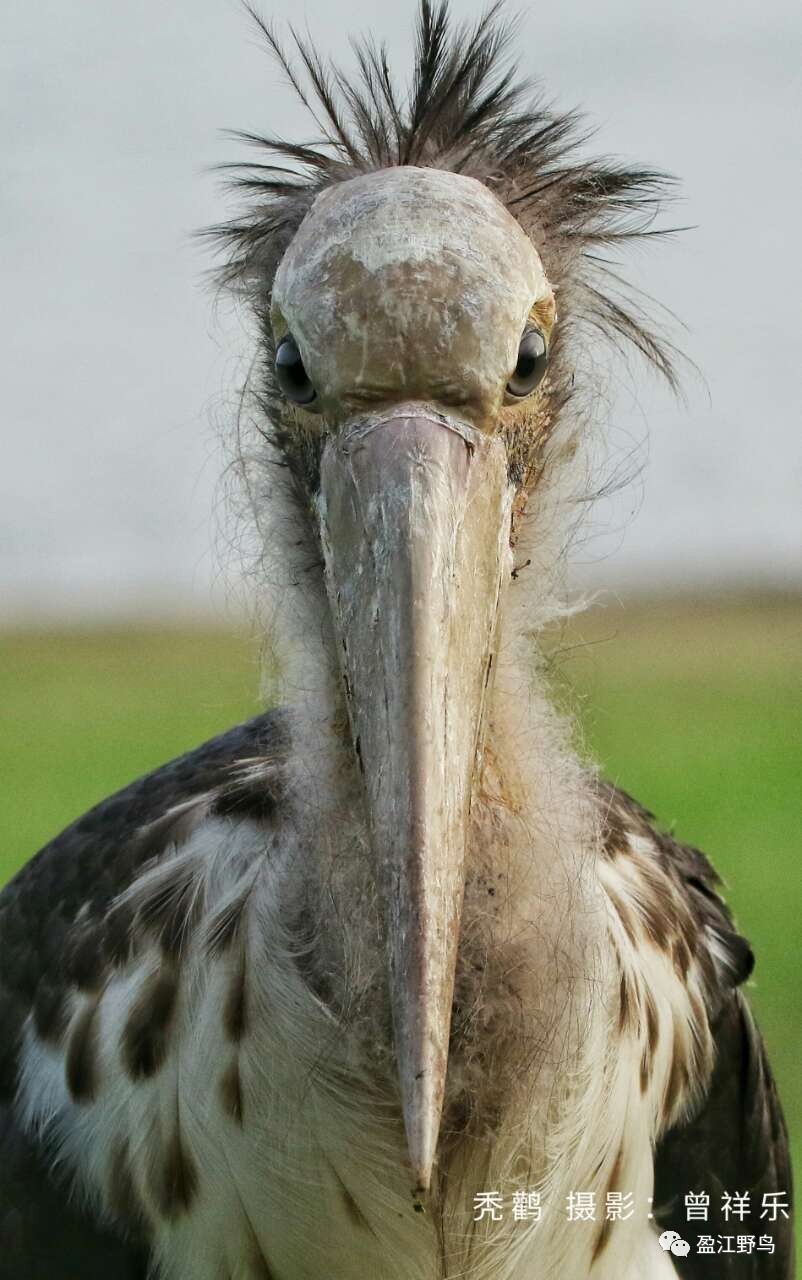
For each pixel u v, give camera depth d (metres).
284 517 7.92
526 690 7.85
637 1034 8.55
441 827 6.51
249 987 7.90
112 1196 8.52
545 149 8.54
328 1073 7.66
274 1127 7.90
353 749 7.39
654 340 9.10
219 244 8.89
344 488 7.00
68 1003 8.64
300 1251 8.07
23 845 20.95
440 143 8.32
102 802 9.57
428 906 6.41
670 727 25.23
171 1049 8.20
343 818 7.45
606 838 8.87
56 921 8.86
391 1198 7.79
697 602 31.34
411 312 6.96
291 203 8.38
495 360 7.04
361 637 6.86
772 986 17.75
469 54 8.52
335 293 7.04
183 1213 8.32
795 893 19.78
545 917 7.56
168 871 8.42
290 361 7.30
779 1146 10.91
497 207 7.40
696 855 10.74
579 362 8.52
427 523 6.79
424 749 6.55
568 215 8.57
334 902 7.44
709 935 9.94
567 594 8.38
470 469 7.00
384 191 7.24
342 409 7.07
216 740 9.70
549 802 7.70
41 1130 8.70
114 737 25.67
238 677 28.34
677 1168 9.86
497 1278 7.96
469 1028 7.45
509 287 7.12
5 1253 8.83
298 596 7.84
